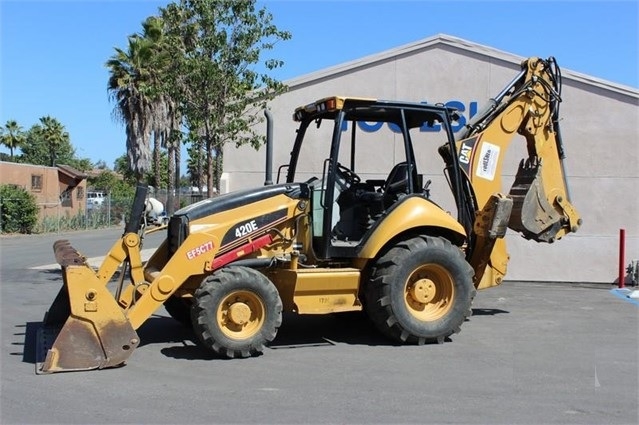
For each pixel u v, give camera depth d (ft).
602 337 28.30
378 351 25.48
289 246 26.40
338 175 27.94
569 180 46.42
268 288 24.14
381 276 26.12
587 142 46.32
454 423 17.24
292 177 30.96
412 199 27.20
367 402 18.95
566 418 17.72
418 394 19.77
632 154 46.06
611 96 46.14
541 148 31.96
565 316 33.58
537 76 31.86
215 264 24.88
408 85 46.88
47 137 213.87
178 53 39.70
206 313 23.34
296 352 25.26
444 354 25.02
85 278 22.04
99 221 123.03
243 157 47.24
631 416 17.94
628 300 38.96
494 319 32.65
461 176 29.81
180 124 42.16
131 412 17.92
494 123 30.99
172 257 24.12
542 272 46.75
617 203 46.29
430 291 26.96
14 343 26.21
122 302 24.79
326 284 25.89
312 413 17.94
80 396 19.27
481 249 30.27
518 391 20.17
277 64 41.04
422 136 46.37
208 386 20.45
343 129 27.40
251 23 40.04
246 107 43.16
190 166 145.07
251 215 25.71
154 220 27.40
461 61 46.68
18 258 63.00
